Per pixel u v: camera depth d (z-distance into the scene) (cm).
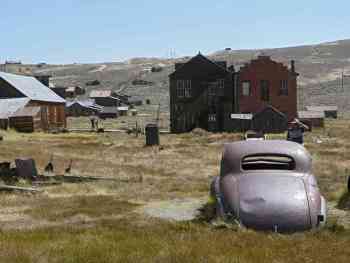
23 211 1252
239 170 1011
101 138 5069
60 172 2152
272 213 903
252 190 951
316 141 4153
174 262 693
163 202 1383
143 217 1130
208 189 1639
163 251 741
